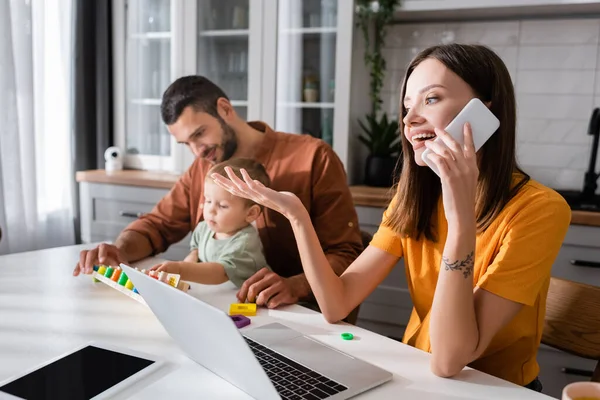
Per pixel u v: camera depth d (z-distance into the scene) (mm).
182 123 1614
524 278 924
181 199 1839
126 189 2734
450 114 965
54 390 778
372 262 1209
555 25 2484
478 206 1027
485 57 988
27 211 2576
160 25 2896
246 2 2721
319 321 1105
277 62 2656
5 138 2447
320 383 807
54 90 2705
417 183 1131
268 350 922
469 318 865
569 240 2074
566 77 2500
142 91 2986
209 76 2850
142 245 1649
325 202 1645
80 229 2900
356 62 2564
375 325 2424
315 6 2561
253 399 772
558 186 2574
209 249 1444
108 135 2992
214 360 817
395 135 2570
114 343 960
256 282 1229
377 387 819
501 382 847
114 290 1261
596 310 1067
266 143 1730
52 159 2736
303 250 1119
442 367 857
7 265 1456
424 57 1021
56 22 2672
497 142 1006
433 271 1144
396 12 2514
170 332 913
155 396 778
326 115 2598
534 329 1044
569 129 2523
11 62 2420
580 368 2080
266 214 1650
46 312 1111
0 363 875
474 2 2334
